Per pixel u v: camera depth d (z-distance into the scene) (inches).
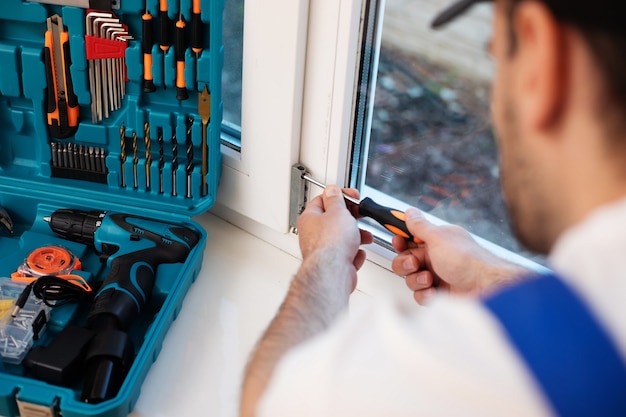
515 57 12.8
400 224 30.8
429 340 12.8
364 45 33.3
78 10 36.5
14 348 33.3
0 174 42.0
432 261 28.9
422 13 33.3
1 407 31.2
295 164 38.0
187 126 38.9
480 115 35.6
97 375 31.2
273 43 34.6
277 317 20.1
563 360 11.1
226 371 34.2
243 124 38.4
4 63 38.5
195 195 40.6
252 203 40.7
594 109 11.8
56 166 41.8
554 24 11.7
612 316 11.1
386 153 37.9
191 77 36.9
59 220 40.2
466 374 12.0
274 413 14.6
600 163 12.1
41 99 39.5
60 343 32.7
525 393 11.4
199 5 35.0
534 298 11.9
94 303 35.3
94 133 40.1
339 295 22.1
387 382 12.9
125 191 41.6
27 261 38.1
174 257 38.8
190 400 32.7
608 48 11.3
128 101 38.9
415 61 34.9
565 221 13.0
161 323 34.3
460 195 37.5
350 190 33.9
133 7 36.2
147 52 37.0
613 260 11.4
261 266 41.0
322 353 14.3
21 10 37.0
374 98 35.6
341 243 26.8
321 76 34.6
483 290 26.1
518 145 13.3
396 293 37.8
